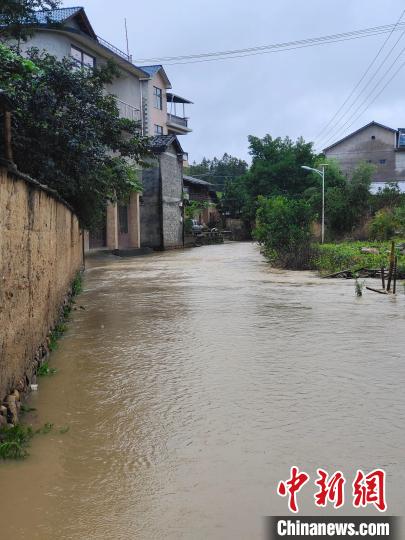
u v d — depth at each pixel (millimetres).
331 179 38156
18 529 3359
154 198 35281
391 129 49281
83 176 11203
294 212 22250
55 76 10828
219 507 3586
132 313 10867
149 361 7148
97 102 11812
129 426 4969
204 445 4531
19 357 5652
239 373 6531
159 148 34438
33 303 6555
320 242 29016
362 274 17812
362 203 31172
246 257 28312
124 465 4195
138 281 16922
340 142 50594
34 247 6680
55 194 8461
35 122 9859
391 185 34844
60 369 6844
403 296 13188
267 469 4086
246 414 5195
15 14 11391
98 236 28281
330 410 5277
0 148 7758
